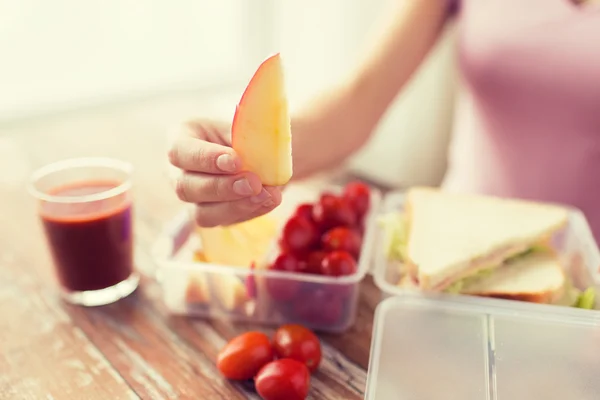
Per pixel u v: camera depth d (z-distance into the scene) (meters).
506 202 0.66
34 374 0.50
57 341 0.53
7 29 1.14
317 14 1.32
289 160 0.46
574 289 0.56
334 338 0.53
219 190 0.46
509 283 0.56
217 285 0.54
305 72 1.40
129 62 1.32
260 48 1.44
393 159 1.31
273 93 0.44
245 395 0.48
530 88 0.72
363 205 0.62
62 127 0.98
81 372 0.50
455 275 0.55
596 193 0.72
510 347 0.50
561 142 0.72
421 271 0.54
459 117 0.85
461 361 0.49
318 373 0.50
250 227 0.56
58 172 0.60
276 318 0.54
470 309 0.53
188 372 0.50
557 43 0.70
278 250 0.57
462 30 0.77
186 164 0.47
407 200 0.66
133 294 0.58
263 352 0.48
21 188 0.78
